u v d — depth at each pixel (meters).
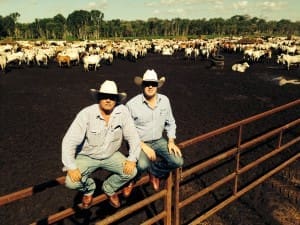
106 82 2.78
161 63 32.84
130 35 123.19
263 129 10.12
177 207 3.85
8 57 28.45
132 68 28.27
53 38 110.44
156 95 3.66
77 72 25.48
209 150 8.27
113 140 2.97
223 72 25.77
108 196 3.24
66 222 5.09
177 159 3.56
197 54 38.34
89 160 2.99
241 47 47.41
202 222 4.94
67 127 10.57
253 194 5.79
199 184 6.33
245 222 4.94
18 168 7.34
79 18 123.38
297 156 6.39
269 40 67.62
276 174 6.59
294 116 11.77
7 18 108.50
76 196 6.04
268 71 25.80
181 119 11.49
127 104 3.68
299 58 26.77
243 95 16.23
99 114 2.83
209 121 11.20
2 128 10.56
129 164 3.02
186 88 18.42
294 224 4.88
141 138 3.73
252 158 7.63
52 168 7.31
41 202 5.85
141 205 3.31
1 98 15.57
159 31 132.25
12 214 5.51
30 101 14.78
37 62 30.19
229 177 4.64
